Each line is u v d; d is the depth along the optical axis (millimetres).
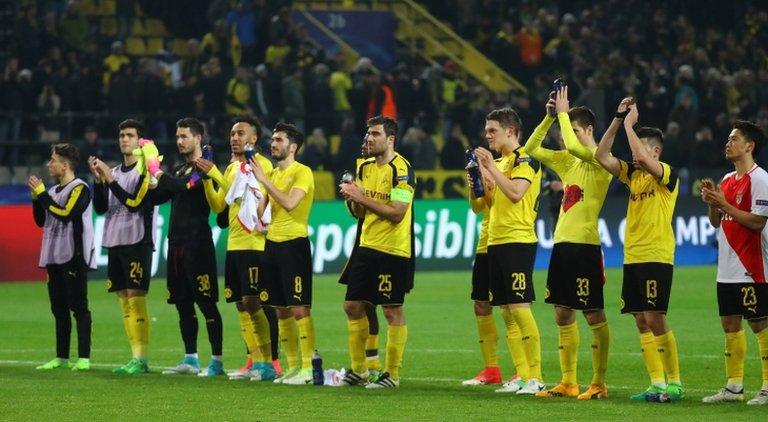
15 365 41719
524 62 101688
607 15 105750
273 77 86812
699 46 105875
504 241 34656
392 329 35781
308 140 86562
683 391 34469
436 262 82812
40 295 66938
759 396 32219
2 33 92250
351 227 81062
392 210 35250
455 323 54219
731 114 97875
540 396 33750
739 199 32656
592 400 33125
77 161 41625
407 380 37875
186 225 39156
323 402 32750
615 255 86188
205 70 86188
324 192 84000
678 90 95062
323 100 87750
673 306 60312
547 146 85562
